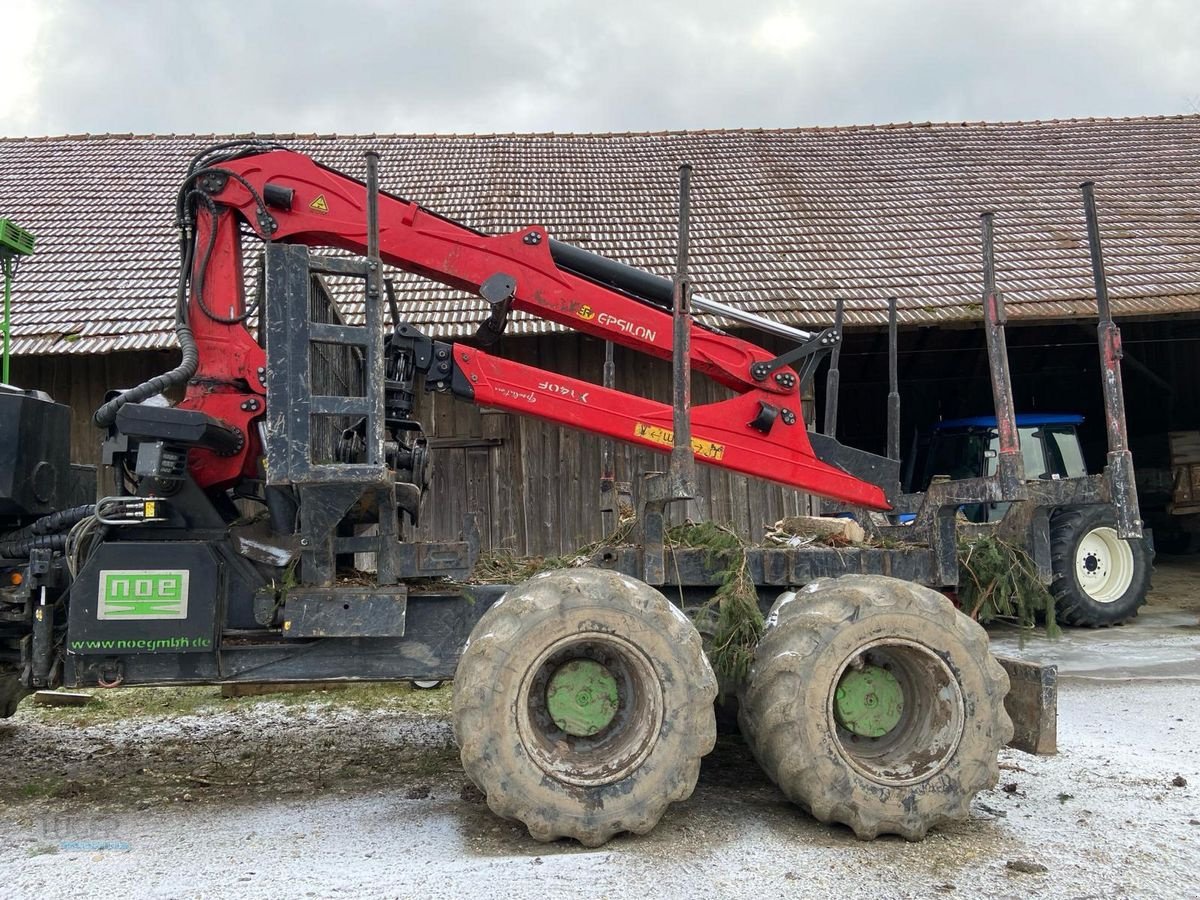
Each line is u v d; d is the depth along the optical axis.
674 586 3.77
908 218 10.84
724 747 4.39
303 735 4.82
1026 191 11.65
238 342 3.85
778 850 3.01
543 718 3.19
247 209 3.94
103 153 12.54
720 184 11.88
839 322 4.89
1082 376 13.16
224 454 3.71
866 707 3.32
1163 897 2.66
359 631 3.33
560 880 2.77
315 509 3.34
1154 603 9.30
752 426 4.31
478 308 8.58
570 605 3.06
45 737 4.83
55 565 3.45
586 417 4.16
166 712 5.40
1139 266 9.45
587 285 4.30
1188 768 3.97
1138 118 14.25
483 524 8.70
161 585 3.33
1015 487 3.53
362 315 8.15
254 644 3.46
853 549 3.82
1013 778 3.83
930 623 3.20
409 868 2.88
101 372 8.37
